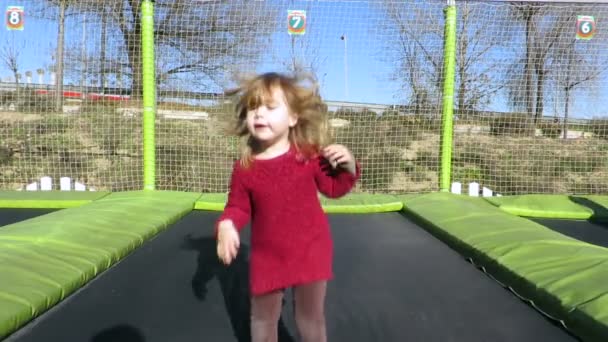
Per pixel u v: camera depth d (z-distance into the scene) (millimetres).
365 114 6305
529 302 2428
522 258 2818
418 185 6402
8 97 6824
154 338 2027
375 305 2404
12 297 2131
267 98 1639
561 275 2451
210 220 4410
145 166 5680
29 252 2729
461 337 2057
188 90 6574
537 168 6766
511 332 2109
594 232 4324
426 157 6445
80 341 1981
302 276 1668
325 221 1757
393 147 6414
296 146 1708
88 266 2703
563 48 6430
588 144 6715
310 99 1711
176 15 6652
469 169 6867
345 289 2623
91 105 6816
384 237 3850
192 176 6445
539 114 6652
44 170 6898
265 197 1683
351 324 2180
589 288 2230
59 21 6504
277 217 1676
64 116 6887
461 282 2760
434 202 4844
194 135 6488
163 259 3127
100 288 2586
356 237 3842
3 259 2547
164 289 2584
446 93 5727
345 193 1708
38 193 5285
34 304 2150
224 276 2797
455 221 3924
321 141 1726
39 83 6828
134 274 2822
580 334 2033
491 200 5230
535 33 6453
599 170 6762
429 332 2105
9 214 4656
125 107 6785
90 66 6598
